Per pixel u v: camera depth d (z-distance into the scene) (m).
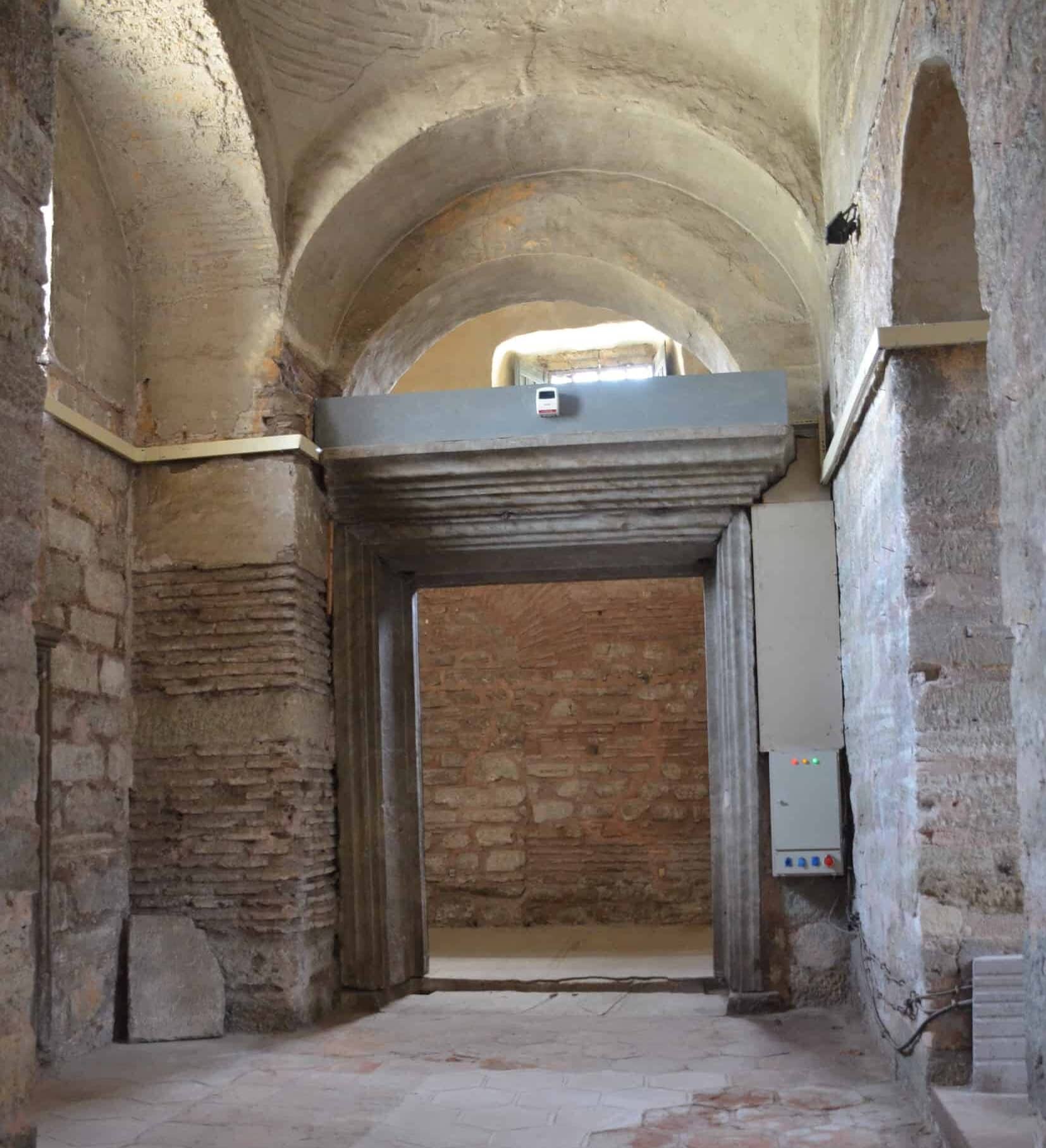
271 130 6.13
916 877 4.31
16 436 3.01
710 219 6.74
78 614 5.64
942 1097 3.95
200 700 6.06
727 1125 4.11
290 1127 4.17
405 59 6.15
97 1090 4.69
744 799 6.18
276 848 5.89
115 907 5.79
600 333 10.99
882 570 4.92
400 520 6.54
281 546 6.10
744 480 6.31
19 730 2.94
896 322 4.49
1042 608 2.60
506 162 6.62
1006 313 2.79
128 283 6.33
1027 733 2.71
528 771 9.73
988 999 4.09
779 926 6.11
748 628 6.29
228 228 6.23
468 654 9.91
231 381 6.27
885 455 4.76
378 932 6.30
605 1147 3.91
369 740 6.43
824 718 6.13
